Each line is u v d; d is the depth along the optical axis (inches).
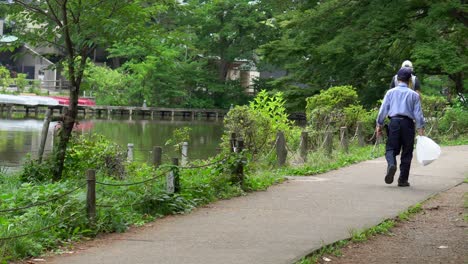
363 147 783.7
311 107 906.1
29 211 322.7
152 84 2556.6
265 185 456.8
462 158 649.6
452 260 269.9
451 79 1412.4
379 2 1230.9
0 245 266.2
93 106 2415.1
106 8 477.1
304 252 269.9
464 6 1140.5
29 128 1547.7
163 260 259.8
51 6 488.7
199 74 2672.2
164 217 352.2
